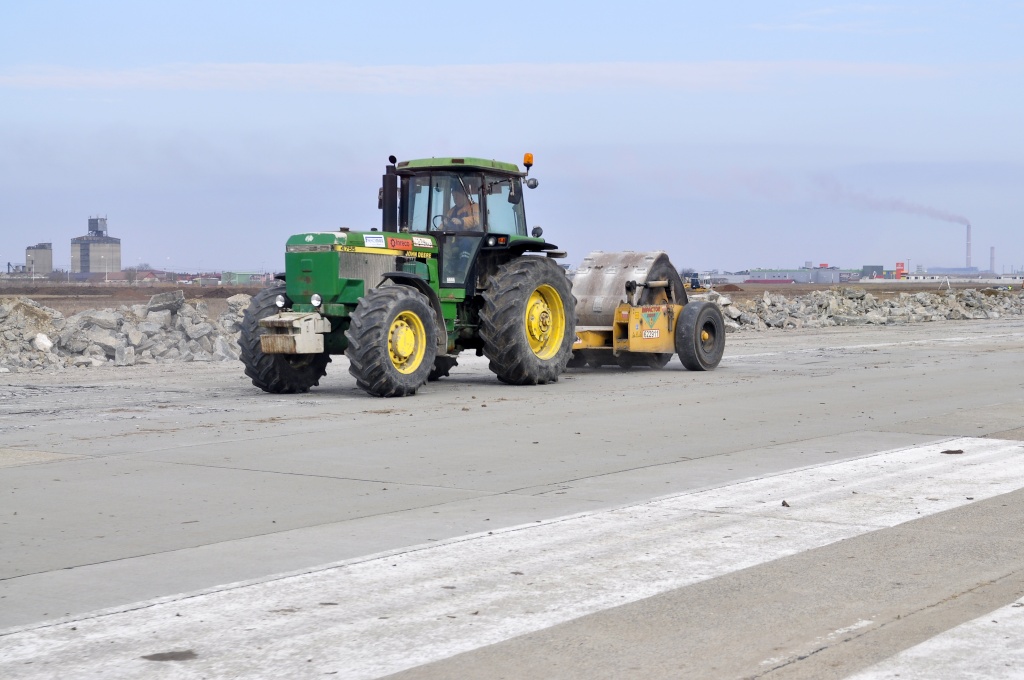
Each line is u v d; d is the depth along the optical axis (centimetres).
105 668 433
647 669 430
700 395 1386
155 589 541
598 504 730
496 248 1555
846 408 1241
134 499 755
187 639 467
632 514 698
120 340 2052
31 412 1218
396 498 756
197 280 9950
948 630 474
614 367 1872
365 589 538
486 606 510
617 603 514
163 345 2055
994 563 581
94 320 2122
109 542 636
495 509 719
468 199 1529
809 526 662
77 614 502
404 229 1549
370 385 1344
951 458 898
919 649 451
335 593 531
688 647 455
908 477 816
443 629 478
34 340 1981
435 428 1093
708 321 1775
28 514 709
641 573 563
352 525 676
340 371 1783
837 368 1777
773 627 479
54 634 474
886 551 605
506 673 427
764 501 734
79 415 1191
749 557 592
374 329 1335
